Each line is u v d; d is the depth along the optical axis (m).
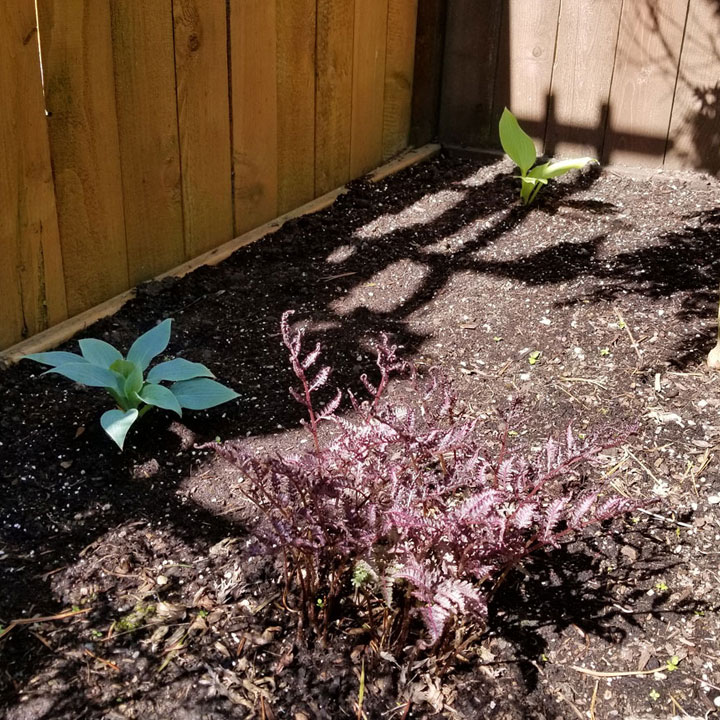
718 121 1.92
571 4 1.96
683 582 1.02
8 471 1.13
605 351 1.38
